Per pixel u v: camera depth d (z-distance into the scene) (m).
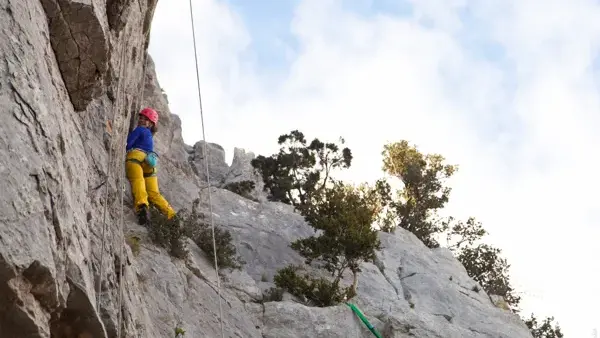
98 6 7.81
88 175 8.70
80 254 6.75
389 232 24.09
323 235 19.92
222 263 18.02
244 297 17.38
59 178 6.11
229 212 21.02
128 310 9.52
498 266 25.59
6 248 5.10
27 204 5.46
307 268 19.92
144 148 15.61
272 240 20.48
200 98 10.54
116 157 10.47
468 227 27.17
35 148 5.77
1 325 5.48
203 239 18.28
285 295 18.14
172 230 16.61
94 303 6.75
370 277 20.28
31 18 6.49
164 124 20.38
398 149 29.30
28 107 5.84
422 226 26.80
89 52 7.77
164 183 19.33
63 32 7.47
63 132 6.82
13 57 5.86
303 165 25.84
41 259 5.45
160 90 20.98
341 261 20.02
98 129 9.77
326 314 17.34
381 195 25.47
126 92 11.47
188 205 19.38
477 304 20.67
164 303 14.60
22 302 5.43
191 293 15.72
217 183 26.28
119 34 9.88
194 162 26.80
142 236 16.11
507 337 19.38
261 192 26.16
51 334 6.50
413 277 21.03
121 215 9.71
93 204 8.77
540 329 23.36
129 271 11.49
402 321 18.45
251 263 19.52
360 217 20.09
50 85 6.63
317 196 20.92
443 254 23.39
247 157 27.62
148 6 12.83
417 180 27.92
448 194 28.09
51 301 5.79
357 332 17.47
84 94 8.21
